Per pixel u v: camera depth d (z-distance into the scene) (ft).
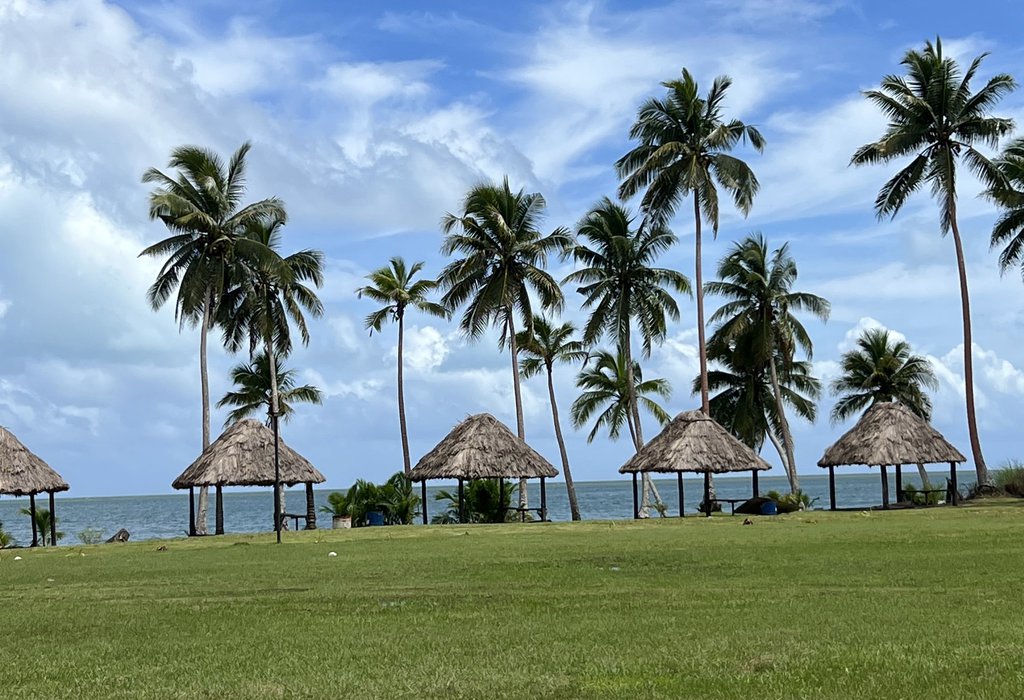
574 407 177.17
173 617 42.45
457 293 151.74
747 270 164.55
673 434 136.05
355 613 42.27
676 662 29.66
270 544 89.81
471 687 27.58
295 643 35.24
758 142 145.89
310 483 134.72
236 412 170.50
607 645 32.91
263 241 150.71
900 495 145.07
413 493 155.84
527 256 151.12
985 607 38.24
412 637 35.81
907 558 57.98
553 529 103.04
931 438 135.23
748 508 128.67
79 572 65.57
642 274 154.20
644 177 145.69
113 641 36.76
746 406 178.70
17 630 40.06
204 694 27.89
